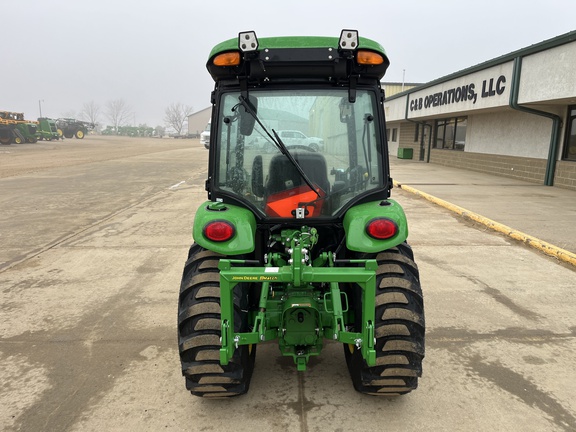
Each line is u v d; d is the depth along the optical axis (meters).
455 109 15.53
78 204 10.10
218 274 2.77
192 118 95.00
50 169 17.55
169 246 6.69
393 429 2.67
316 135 3.04
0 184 13.16
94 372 3.33
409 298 2.69
